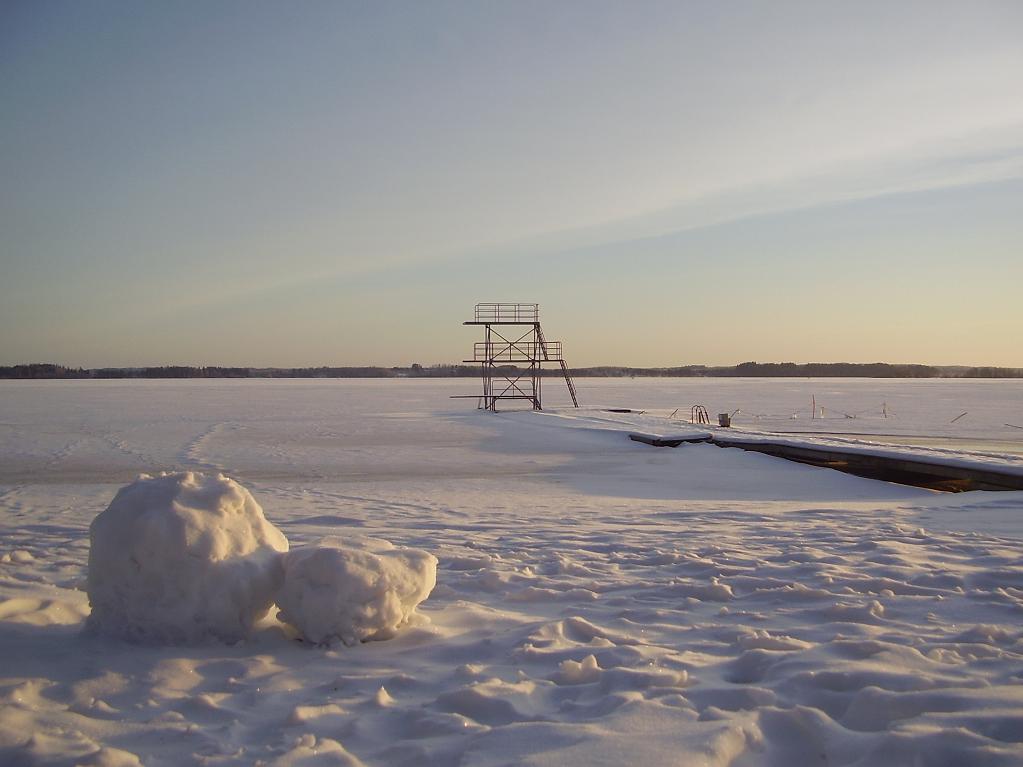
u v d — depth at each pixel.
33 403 48.47
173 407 43.97
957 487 13.82
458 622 4.37
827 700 3.03
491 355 42.53
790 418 36.38
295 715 2.95
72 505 11.08
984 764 2.43
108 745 2.74
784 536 7.25
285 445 21.84
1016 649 3.64
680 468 16.36
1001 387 91.75
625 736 2.68
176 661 3.57
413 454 19.47
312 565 3.96
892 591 4.85
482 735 2.74
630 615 4.44
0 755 2.62
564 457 18.58
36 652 3.65
